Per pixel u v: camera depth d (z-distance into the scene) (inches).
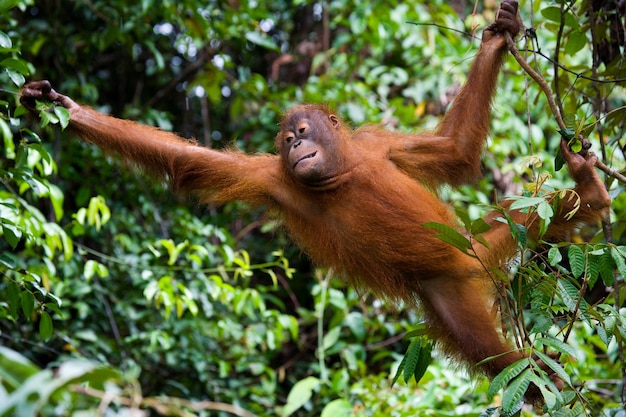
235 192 211.9
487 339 191.0
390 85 420.8
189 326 330.6
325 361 372.8
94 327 328.2
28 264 293.6
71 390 88.7
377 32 385.4
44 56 359.3
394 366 297.3
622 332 161.9
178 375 338.0
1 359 88.7
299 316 393.4
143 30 354.9
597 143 301.9
